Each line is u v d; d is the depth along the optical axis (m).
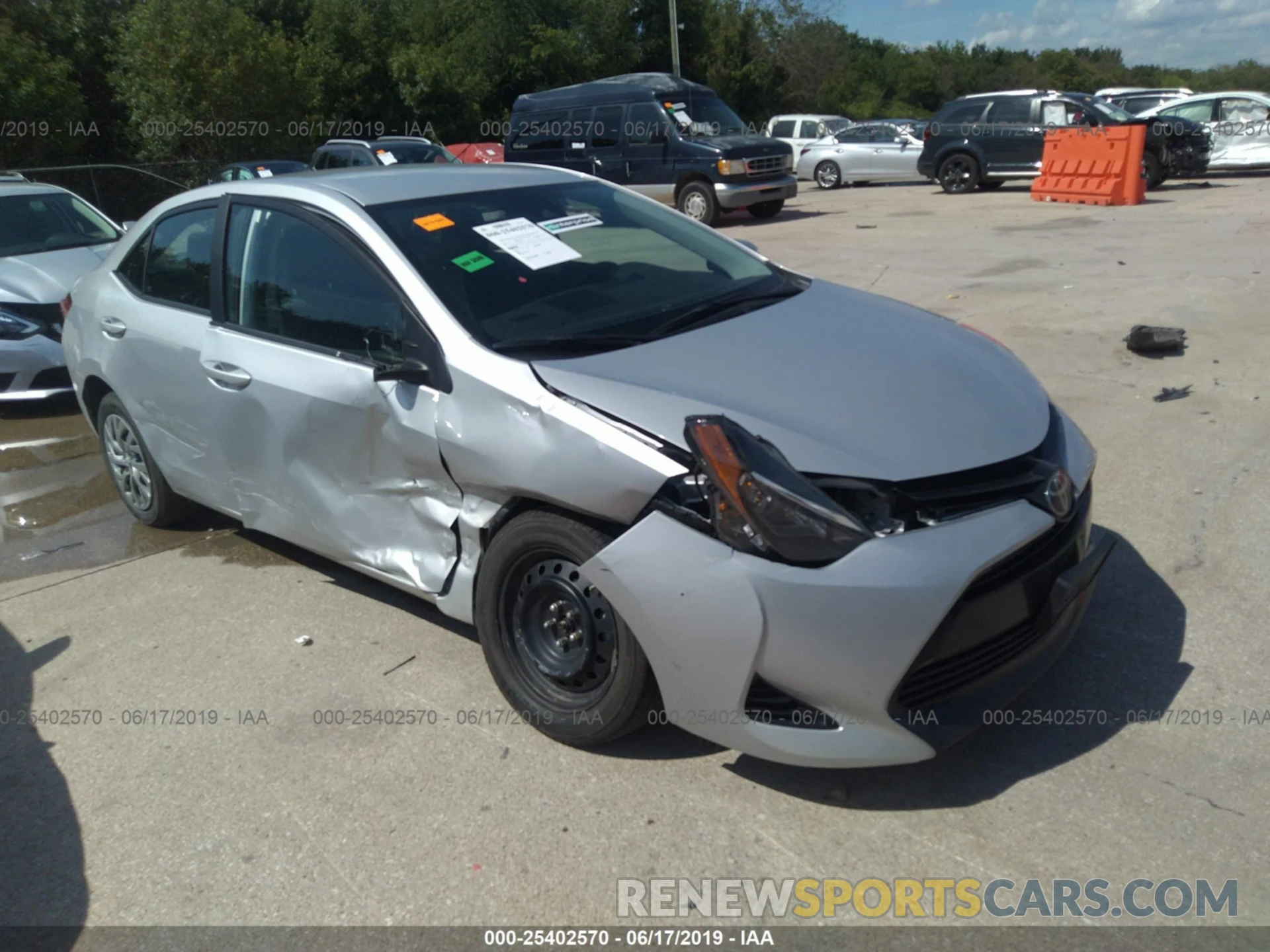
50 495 5.91
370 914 2.65
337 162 20.16
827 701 2.73
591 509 2.95
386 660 3.85
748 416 2.91
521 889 2.70
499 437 3.16
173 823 3.04
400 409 3.46
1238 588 3.96
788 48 49.56
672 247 4.25
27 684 3.87
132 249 4.95
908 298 9.22
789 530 2.67
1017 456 2.99
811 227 15.56
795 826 2.86
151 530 5.26
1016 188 19.72
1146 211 14.37
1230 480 4.90
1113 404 6.04
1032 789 2.94
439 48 35.97
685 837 2.84
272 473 4.07
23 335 7.18
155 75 23.80
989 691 2.90
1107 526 4.54
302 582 4.55
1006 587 2.82
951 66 85.06
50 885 2.84
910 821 2.85
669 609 2.80
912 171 22.62
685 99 17.47
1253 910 2.49
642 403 2.98
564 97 18.03
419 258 3.63
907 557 2.66
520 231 3.95
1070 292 8.91
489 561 3.28
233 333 4.16
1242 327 7.40
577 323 3.52
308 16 33.09
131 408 4.83
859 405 3.02
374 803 3.05
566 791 3.05
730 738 2.85
